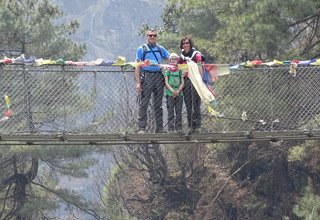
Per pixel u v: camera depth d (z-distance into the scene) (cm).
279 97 1800
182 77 1631
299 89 1805
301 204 2995
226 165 4609
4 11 3894
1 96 1619
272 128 1717
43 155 3919
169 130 1658
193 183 4700
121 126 1619
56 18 4288
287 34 2619
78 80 1619
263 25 2495
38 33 4003
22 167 4309
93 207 4231
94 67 1633
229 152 4556
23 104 1625
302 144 3172
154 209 4881
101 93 1612
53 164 4191
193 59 1653
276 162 4147
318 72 1803
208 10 3195
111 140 1609
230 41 2716
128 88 1625
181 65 1616
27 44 4081
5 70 1585
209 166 4694
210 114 1714
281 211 4159
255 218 4322
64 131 1591
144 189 5000
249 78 1836
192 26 3553
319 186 4047
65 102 1616
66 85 1623
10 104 1617
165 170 4772
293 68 1712
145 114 1627
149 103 1680
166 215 4772
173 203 4822
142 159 4975
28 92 1619
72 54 4172
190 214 4738
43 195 4497
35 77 1628
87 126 1612
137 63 1593
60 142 1692
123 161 4869
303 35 2848
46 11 4156
